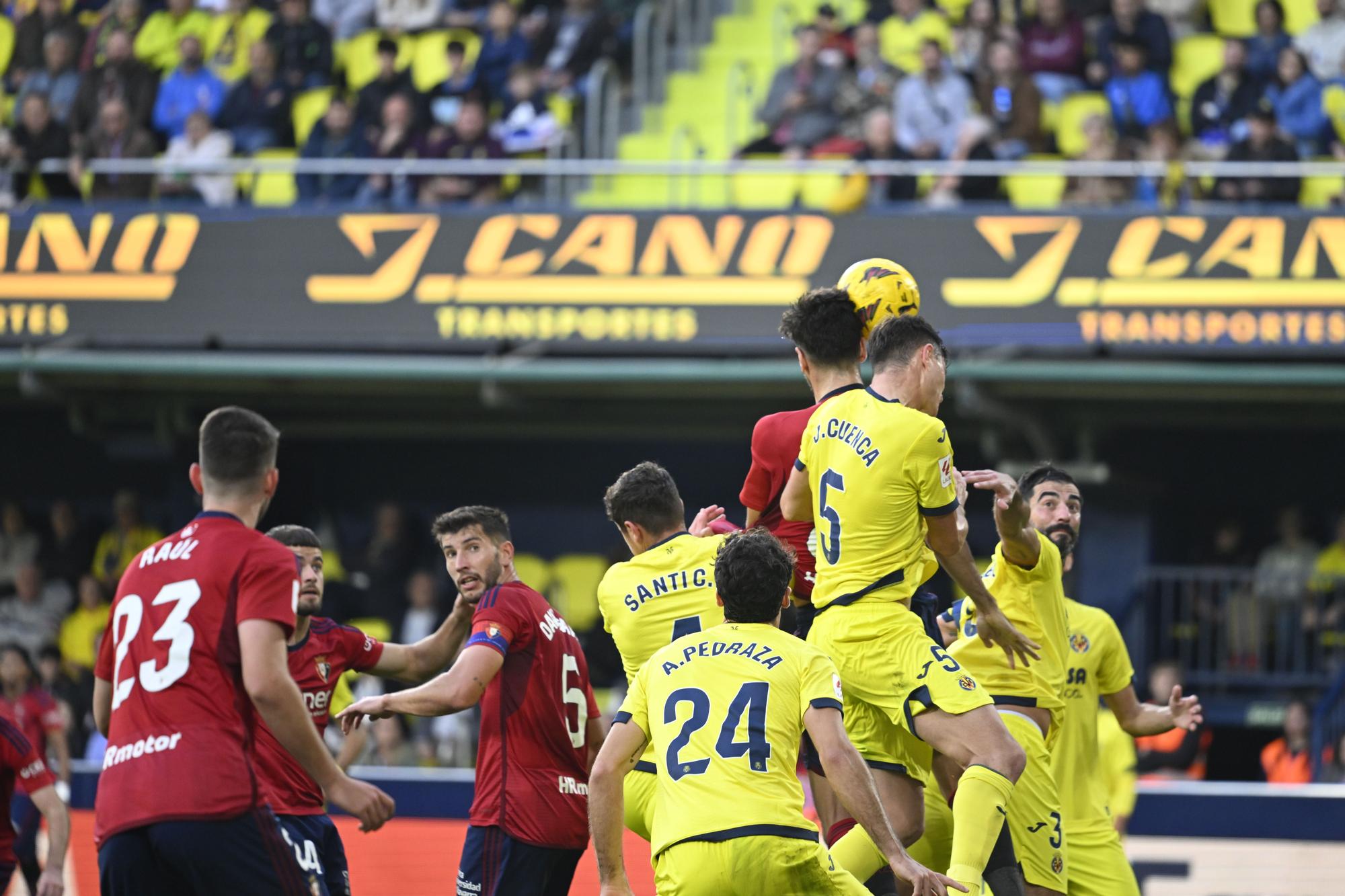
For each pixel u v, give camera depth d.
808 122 48.72
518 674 20.64
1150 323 40.12
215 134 51.59
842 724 16.17
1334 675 42.31
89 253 43.66
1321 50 49.34
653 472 20.97
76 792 31.36
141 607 15.40
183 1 56.22
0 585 51.09
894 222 41.19
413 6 57.25
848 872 16.59
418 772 29.62
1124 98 47.50
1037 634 20.47
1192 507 50.53
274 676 14.92
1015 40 48.19
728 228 41.75
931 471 17.03
